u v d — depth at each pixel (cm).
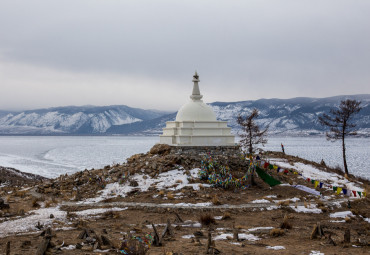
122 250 2273
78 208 4050
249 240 2819
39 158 16450
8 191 5484
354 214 3981
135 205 4047
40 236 2859
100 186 4853
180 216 3744
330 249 2547
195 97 6053
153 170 5031
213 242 2525
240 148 5812
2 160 15112
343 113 6581
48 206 4169
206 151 5491
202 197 4259
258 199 4316
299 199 4409
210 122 5769
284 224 3284
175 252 2314
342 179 5688
